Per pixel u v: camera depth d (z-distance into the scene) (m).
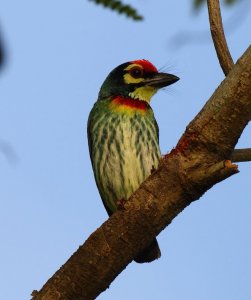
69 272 5.04
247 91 4.64
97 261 5.00
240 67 4.66
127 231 4.98
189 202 4.98
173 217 5.04
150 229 5.00
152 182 4.97
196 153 4.86
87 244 5.05
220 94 4.75
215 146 4.80
